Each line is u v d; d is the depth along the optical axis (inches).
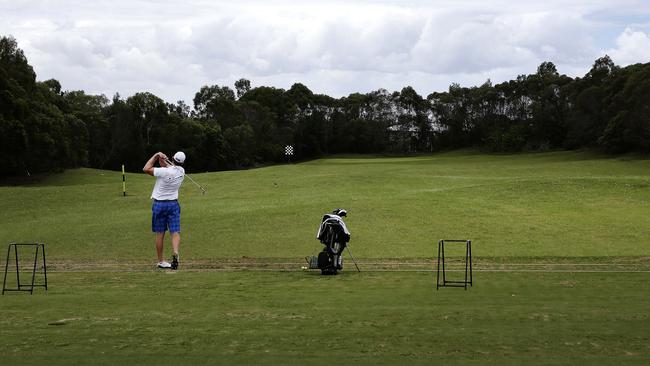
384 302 368.2
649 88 3181.6
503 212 945.5
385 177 1483.8
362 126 5231.3
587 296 386.0
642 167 2235.5
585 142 4050.2
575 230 816.3
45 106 2797.7
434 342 265.4
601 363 231.8
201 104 5398.6
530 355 243.4
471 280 434.9
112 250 724.0
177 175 555.5
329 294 402.0
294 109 5285.4
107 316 327.6
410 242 748.6
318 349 255.1
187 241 772.6
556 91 4571.9
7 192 1358.3
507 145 4522.6
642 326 293.1
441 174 1923.0
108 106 4616.1
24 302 374.6
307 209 960.9
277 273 530.6
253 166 4608.8
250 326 299.9
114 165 3998.5
